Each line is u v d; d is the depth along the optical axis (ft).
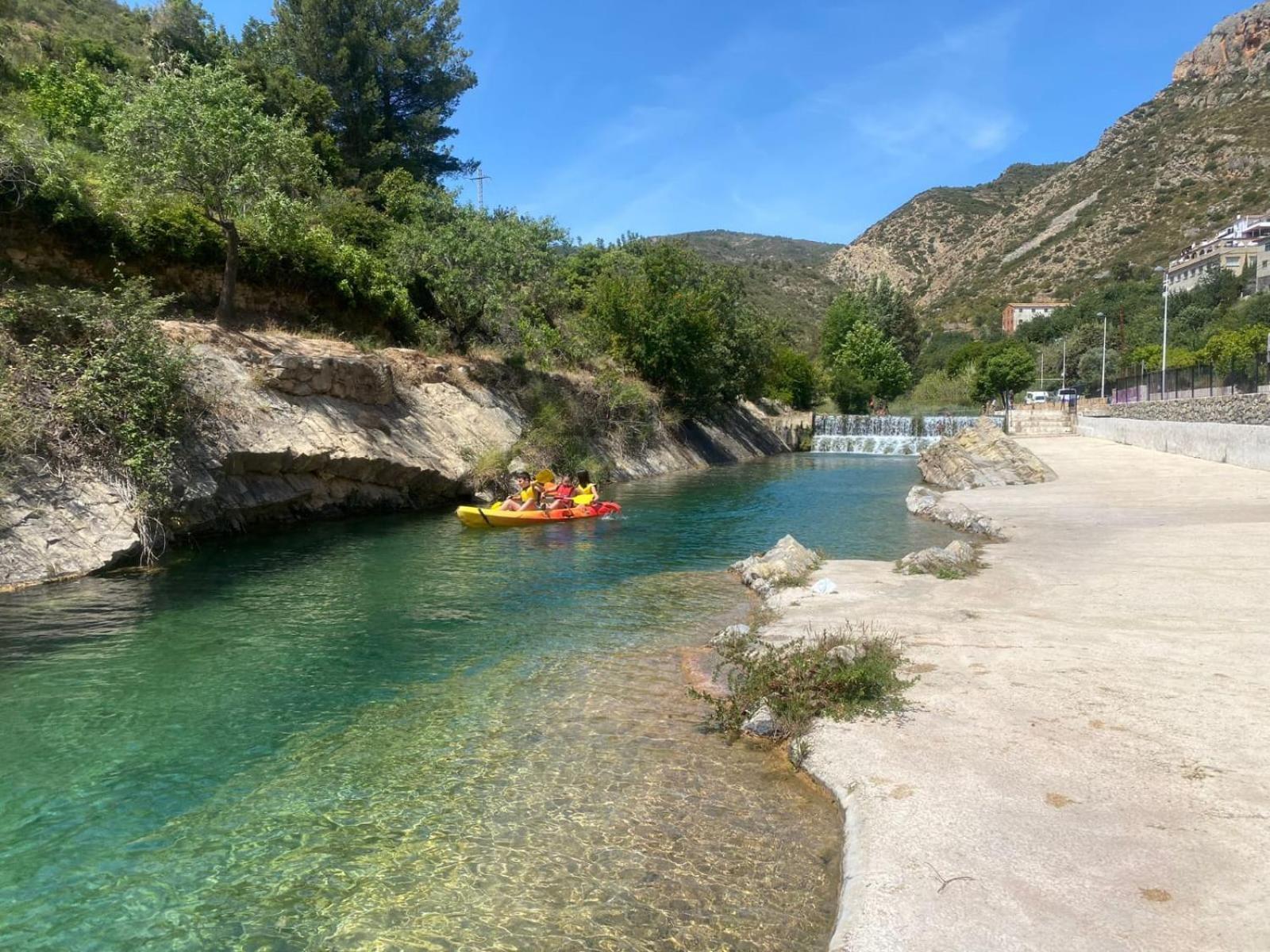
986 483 77.71
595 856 15.02
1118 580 33.40
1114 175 504.84
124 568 40.47
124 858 15.29
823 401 226.38
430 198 100.27
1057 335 313.94
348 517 60.08
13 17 107.14
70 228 56.65
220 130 57.77
